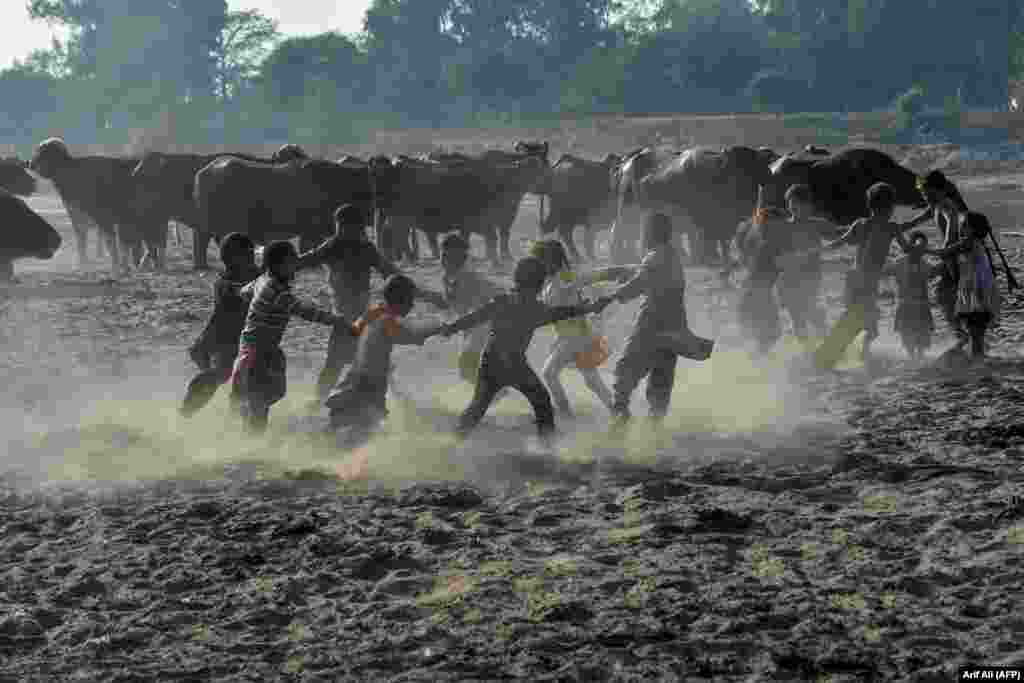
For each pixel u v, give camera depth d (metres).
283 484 13.66
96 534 12.12
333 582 10.82
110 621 10.05
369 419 14.77
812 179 40.53
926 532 11.55
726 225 42.03
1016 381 18.91
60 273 41.53
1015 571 10.40
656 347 15.33
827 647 9.15
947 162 126.44
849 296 20.12
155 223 44.16
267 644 9.56
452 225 45.09
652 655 9.15
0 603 10.44
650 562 10.98
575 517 12.39
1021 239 46.03
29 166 44.84
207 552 11.52
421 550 11.44
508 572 10.80
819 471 13.79
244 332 15.20
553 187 48.22
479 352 16.44
